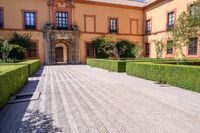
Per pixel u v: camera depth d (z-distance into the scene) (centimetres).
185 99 659
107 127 425
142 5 3078
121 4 2936
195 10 1114
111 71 1628
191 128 416
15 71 757
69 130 412
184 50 2027
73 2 2688
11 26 2409
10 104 612
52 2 2578
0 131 409
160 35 2583
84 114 512
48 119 478
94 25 2816
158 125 434
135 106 581
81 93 768
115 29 2958
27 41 2348
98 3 2817
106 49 2673
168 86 903
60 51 3650
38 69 1883
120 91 800
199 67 773
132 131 403
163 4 2514
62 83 1019
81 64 2639
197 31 1123
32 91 808
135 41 3053
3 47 1889
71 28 2686
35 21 2523
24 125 441
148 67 1105
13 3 2411
